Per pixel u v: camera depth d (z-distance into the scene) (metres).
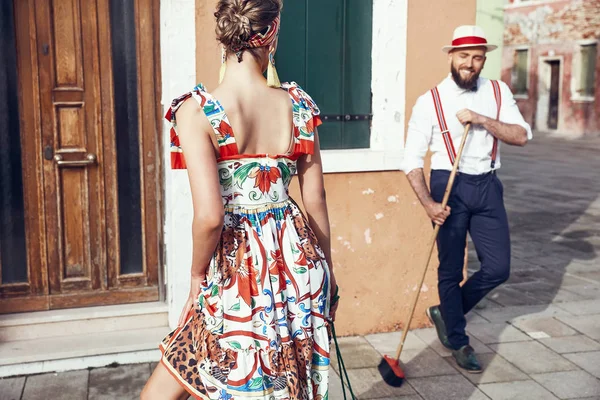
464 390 3.82
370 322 4.57
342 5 4.37
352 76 4.45
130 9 4.12
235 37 2.13
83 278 4.25
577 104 23.28
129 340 4.10
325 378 2.25
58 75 4.06
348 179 4.39
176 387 2.22
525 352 4.34
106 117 4.16
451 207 3.96
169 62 3.98
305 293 2.19
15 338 4.09
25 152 4.07
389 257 4.54
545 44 24.52
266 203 2.17
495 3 20.78
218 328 2.12
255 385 2.10
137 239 4.32
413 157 3.97
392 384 3.83
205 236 2.05
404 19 4.37
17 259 4.14
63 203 4.17
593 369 4.10
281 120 2.21
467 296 4.12
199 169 2.05
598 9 22.20
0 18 3.93
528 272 6.24
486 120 3.80
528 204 9.94
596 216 9.02
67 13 4.03
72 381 3.81
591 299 5.42
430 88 4.48
